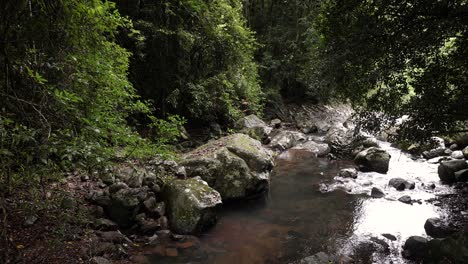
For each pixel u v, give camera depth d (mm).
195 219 5285
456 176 8133
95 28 4598
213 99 11688
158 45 10094
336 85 6145
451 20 4391
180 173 6504
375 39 5184
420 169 9477
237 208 6781
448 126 5191
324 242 5336
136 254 4551
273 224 6031
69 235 4227
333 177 8961
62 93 3469
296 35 18250
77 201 4980
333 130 13609
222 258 4727
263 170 7434
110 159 4570
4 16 3266
